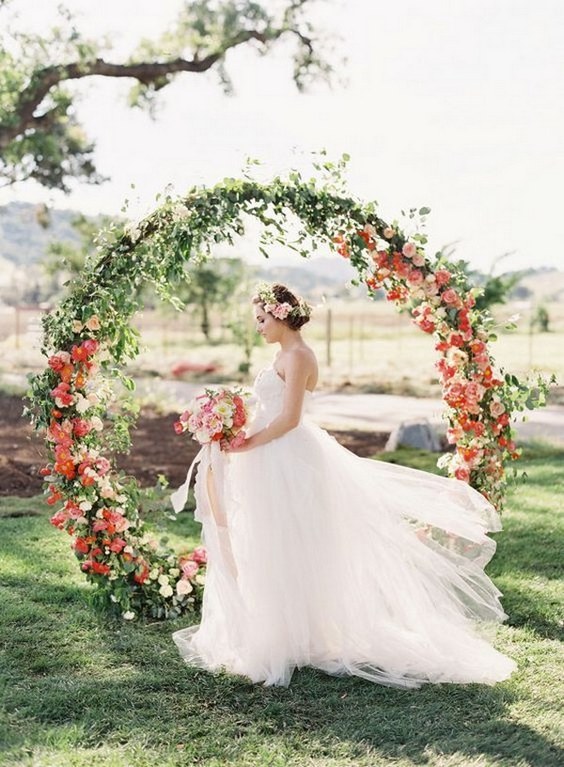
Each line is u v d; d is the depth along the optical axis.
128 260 4.51
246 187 4.51
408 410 13.20
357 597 4.03
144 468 8.81
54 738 3.26
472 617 4.28
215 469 4.11
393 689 3.75
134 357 4.80
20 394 13.48
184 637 4.27
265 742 3.27
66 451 4.54
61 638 4.30
